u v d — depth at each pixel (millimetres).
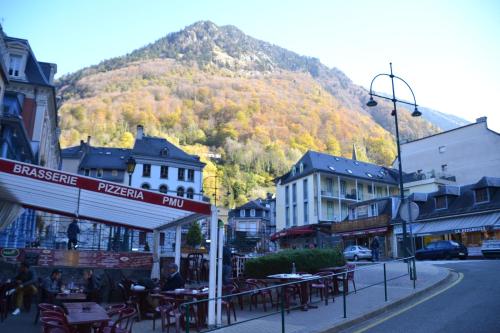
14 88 31438
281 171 129625
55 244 22984
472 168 57344
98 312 7863
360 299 12594
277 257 14359
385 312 11039
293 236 58438
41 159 32875
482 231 35312
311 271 14820
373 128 163750
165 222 15445
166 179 60781
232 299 10789
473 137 58031
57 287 12727
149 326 10328
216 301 10078
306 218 58938
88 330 7297
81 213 15883
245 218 80812
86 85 161125
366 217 48375
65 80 180125
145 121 131125
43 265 14922
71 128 119062
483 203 36719
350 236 48719
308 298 11906
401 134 167875
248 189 114812
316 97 185625
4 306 11078
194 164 62656
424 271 18188
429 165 61969
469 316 9555
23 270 12391
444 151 60719
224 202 102562
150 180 60031
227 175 116188
